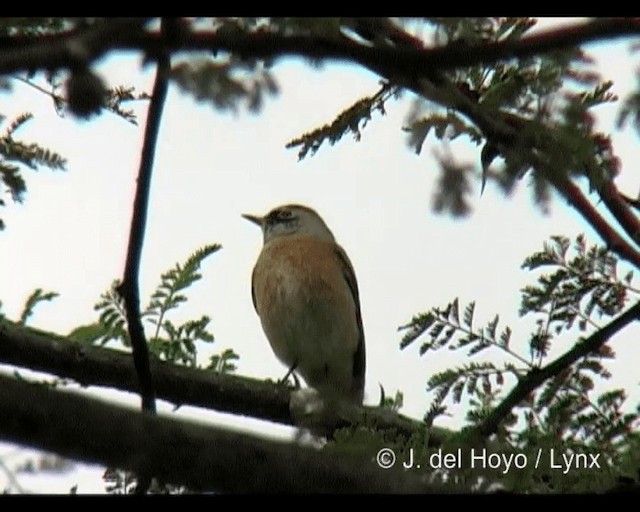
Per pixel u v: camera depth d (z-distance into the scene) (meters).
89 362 9.63
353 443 6.98
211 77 5.42
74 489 7.02
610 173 6.09
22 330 9.61
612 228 8.55
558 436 7.77
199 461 5.55
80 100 4.24
